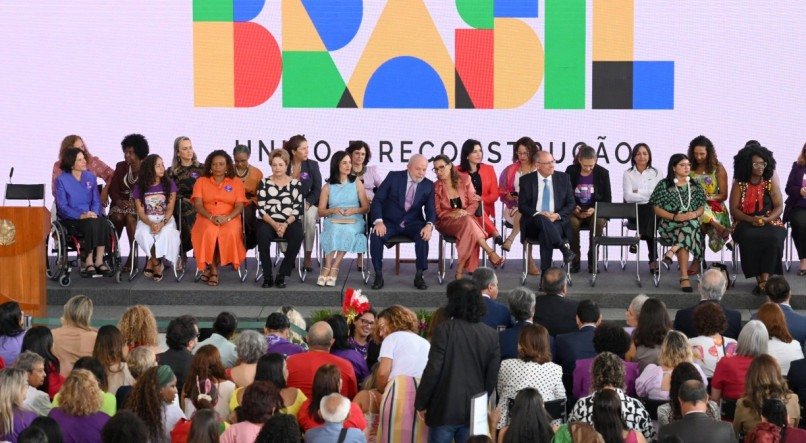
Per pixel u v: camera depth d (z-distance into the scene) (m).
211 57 24.33
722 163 24.53
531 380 13.27
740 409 12.90
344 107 24.36
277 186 21.36
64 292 21.05
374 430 13.52
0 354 15.02
